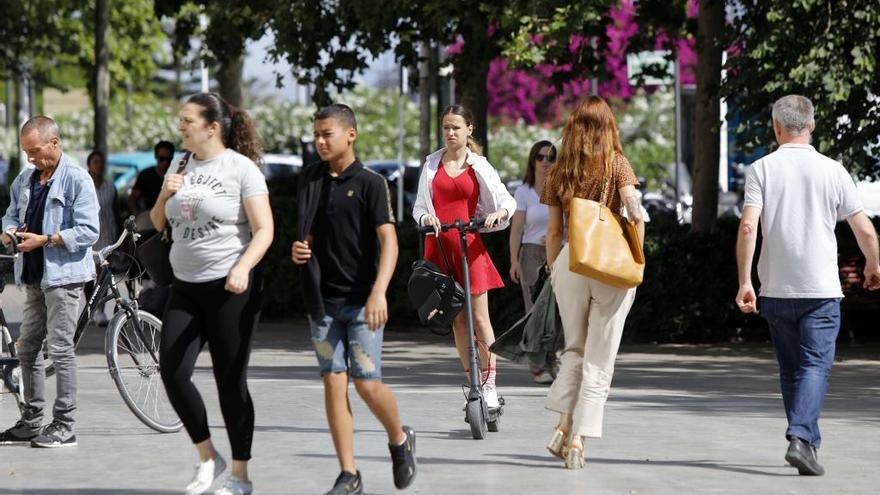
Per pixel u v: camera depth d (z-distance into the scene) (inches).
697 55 1437.0
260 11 1531.7
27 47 2377.0
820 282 638.5
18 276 735.1
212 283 559.5
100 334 1422.2
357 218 560.1
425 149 1775.3
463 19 1416.1
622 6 1510.8
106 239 1380.4
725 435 756.0
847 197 643.5
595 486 605.9
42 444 717.9
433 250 780.6
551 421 814.5
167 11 1701.5
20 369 749.9
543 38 1294.3
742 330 1369.3
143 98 4256.9
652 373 1098.1
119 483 621.0
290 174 1989.4
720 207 2484.0
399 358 1216.8
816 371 639.1
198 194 556.7
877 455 692.1
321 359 563.2
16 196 744.3
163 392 776.9
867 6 1186.6
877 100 1229.7
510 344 725.3
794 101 653.3
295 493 593.0
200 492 573.9
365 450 706.2
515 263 1018.1
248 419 568.1
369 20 1409.9
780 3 1193.4
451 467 654.5
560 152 656.4
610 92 3686.0
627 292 641.6
